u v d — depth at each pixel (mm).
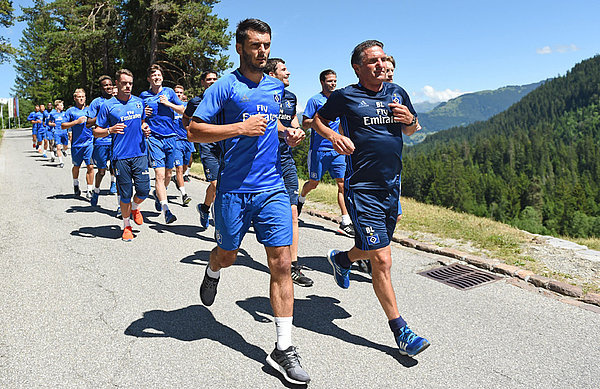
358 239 3371
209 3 29312
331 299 4238
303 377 2715
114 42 32281
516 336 3477
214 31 27984
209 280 3451
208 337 3369
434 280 4789
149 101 7234
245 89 2938
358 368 2986
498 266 4988
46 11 30625
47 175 13266
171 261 5246
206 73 6500
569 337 3461
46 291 4227
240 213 3008
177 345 3227
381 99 3385
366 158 3338
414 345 3010
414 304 4109
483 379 2861
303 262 5418
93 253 5508
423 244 5945
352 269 5168
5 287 4312
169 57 28828
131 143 6078
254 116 2760
